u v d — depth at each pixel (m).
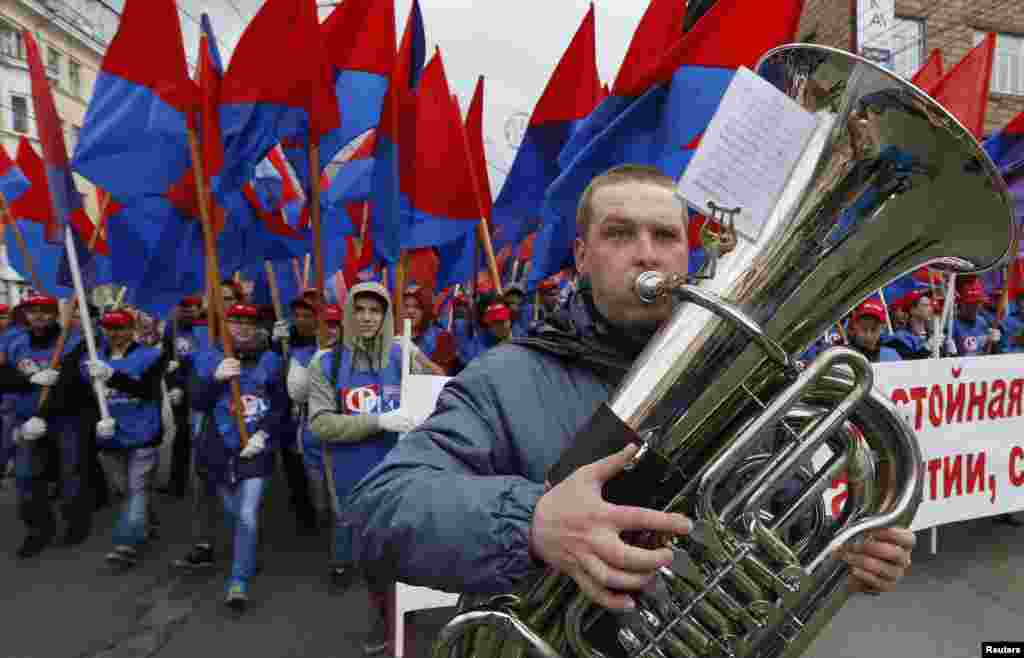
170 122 3.58
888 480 0.99
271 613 3.47
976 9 14.28
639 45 3.63
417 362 3.55
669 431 0.78
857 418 0.96
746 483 0.89
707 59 3.29
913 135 0.87
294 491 4.71
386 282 5.54
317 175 3.62
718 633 0.84
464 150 4.12
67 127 19.50
